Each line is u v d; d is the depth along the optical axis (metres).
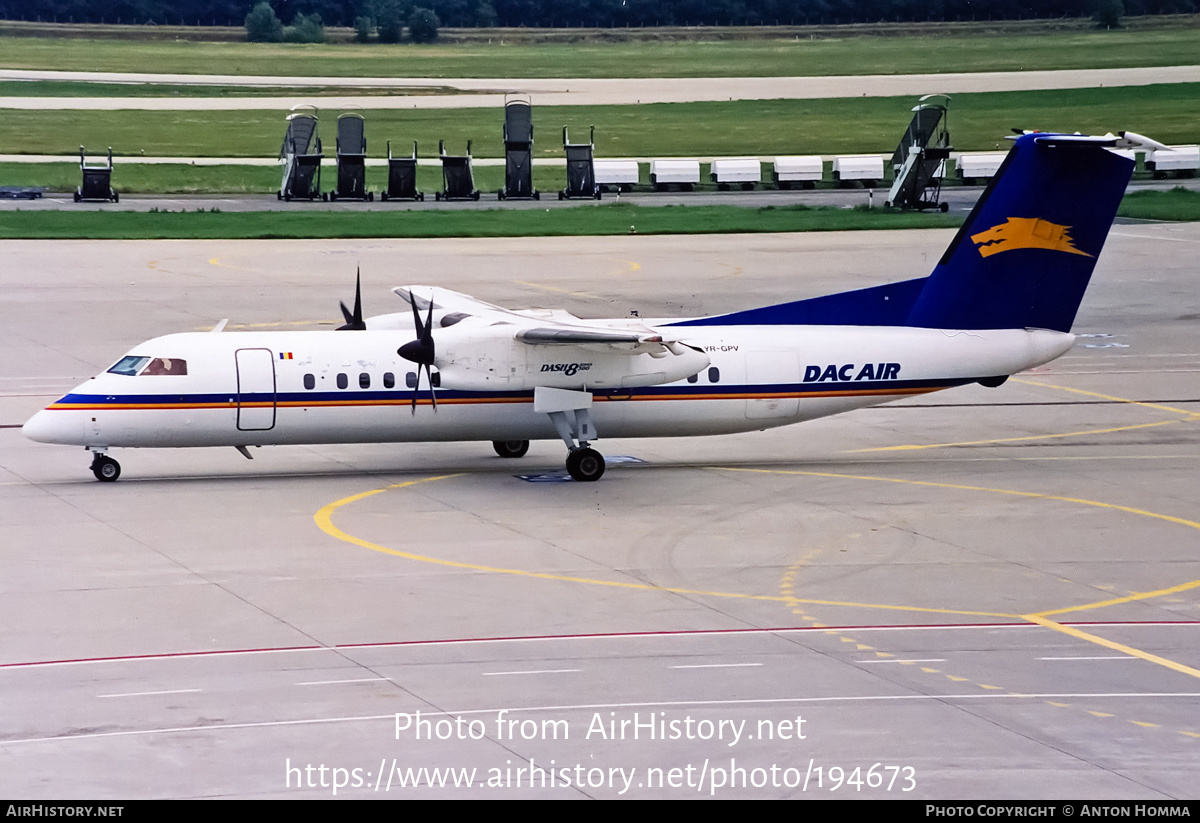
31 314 178.62
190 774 53.53
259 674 64.62
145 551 85.56
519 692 62.69
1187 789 52.97
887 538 90.50
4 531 89.88
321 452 118.19
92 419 101.94
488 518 94.88
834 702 61.91
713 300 192.88
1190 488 104.88
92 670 64.94
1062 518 95.81
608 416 107.88
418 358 102.00
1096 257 113.62
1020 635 71.56
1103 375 152.88
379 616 73.50
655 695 62.50
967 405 139.00
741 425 110.56
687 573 82.12
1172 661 67.75
